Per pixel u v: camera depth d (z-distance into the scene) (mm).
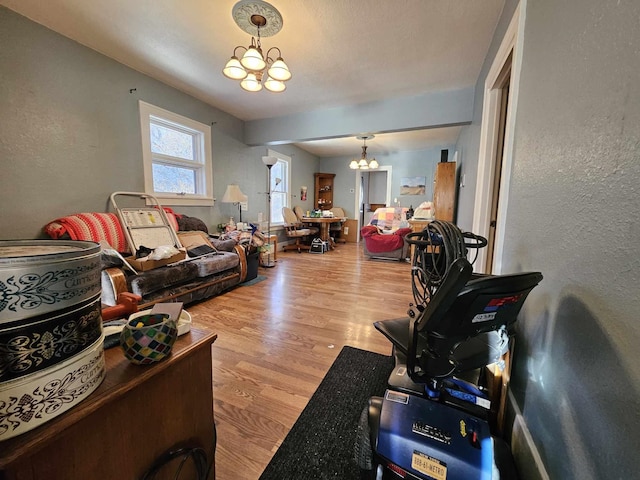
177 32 2088
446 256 873
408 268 4172
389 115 3393
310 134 3869
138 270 2111
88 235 2123
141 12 1875
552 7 931
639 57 505
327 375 1525
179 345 672
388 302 2666
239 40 2180
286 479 954
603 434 571
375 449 819
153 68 2672
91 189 2410
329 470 986
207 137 3609
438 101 3152
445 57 2385
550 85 917
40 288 403
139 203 2818
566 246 764
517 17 1339
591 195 655
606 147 602
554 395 783
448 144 5816
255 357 1696
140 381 546
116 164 2598
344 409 1276
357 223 7195
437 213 4801
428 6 1773
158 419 617
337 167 7418
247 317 2285
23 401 397
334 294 2900
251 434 1137
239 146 4238
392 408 872
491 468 711
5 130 1884
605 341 582
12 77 1897
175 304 749
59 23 2004
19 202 1973
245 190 4461
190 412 703
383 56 2379
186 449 679
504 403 1126
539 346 898
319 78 2809
